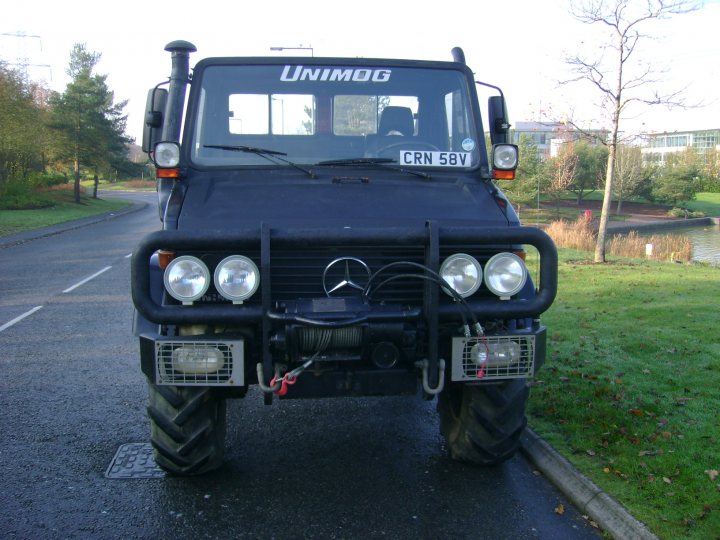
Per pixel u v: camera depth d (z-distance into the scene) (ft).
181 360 11.59
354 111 15.44
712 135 310.24
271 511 12.93
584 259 52.95
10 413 18.60
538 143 132.46
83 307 35.01
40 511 12.91
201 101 15.07
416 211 13.11
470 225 12.86
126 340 27.50
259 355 12.21
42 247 71.41
